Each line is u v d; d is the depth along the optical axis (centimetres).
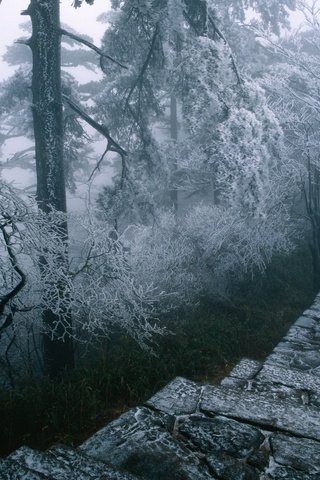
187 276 1053
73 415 468
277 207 1293
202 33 1023
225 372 641
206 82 962
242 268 1116
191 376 618
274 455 276
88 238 774
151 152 1246
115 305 753
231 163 939
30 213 657
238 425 311
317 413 329
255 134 951
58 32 848
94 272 770
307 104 1427
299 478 254
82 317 864
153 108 1270
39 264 704
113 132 1305
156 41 1133
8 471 224
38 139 859
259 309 955
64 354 843
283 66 1554
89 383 539
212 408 334
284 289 1093
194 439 293
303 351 623
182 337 734
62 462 238
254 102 995
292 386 445
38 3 829
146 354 651
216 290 1052
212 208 1355
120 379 552
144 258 1050
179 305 996
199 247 1144
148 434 298
